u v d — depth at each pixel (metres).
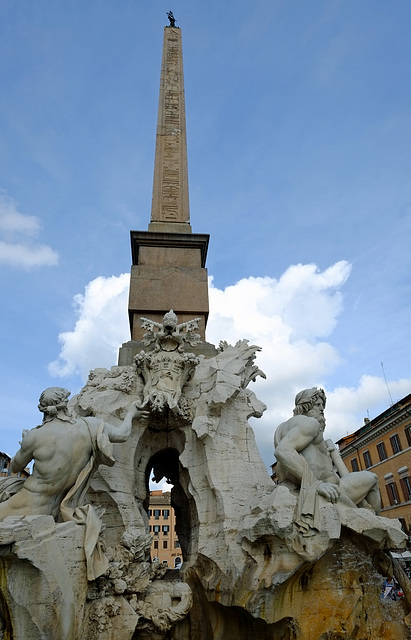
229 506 7.33
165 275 11.35
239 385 8.48
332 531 6.07
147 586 7.10
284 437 7.09
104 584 6.14
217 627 6.86
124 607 6.27
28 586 5.22
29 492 6.11
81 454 6.48
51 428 6.40
